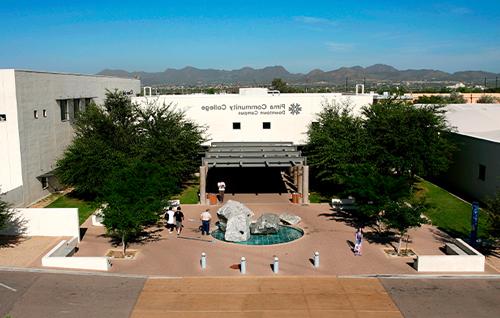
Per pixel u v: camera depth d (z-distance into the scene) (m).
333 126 32.84
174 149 32.62
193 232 25.20
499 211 20.47
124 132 32.25
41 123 32.72
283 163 31.47
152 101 38.44
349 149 30.50
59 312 15.94
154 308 16.31
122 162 29.95
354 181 23.84
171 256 21.56
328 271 19.67
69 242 22.09
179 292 17.62
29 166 30.92
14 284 18.16
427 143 30.42
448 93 116.88
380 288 17.97
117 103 34.16
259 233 24.67
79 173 30.20
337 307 16.39
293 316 15.73
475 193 32.28
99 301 16.81
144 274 19.41
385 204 21.95
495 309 16.27
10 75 28.98
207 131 39.66
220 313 15.95
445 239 24.00
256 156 33.19
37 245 22.80
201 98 39.28
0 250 22.05
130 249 22.53
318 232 25.06
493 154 29.72
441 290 17.80
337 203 29.75
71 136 38.22
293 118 39.56
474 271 19.73
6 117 29.33
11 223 24.14
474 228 22.86
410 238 24.09
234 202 26.44
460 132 38.00
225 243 23.36
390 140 30.17
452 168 36.22
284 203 31.30
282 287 18.06
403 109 33.03
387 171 30.45
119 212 20.84
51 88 34.41
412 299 17.02
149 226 26.25
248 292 17.61
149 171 23.20
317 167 34.06
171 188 25.38
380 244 23.17
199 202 31.67
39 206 30.69
